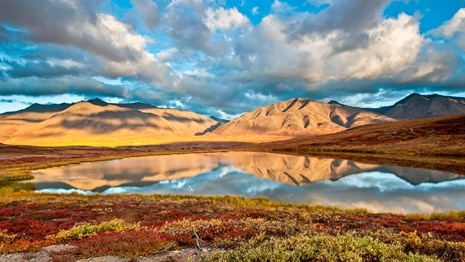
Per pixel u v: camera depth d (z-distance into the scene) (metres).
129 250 13.10
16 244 15.45
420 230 20.12
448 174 54.75
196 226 17.94
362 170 65.50
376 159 82.06
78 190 52.59
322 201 38.53
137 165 94.44
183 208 29.66
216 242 14.69
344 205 36.00
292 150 138.88
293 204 33.47
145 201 34.62
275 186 51.91
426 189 44.06
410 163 70.00
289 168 76.88
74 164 98.25
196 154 145.00
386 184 49.09
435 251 13.26
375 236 16.28
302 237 12.59
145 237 15.06
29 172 73.12
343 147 116.94
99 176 69.88
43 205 31.48
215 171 76.56
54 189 53.41
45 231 20.06
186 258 12.41
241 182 57.53
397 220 23.98
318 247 11.41
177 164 96.62
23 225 22.00
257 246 11.97
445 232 19.55
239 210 28.28
